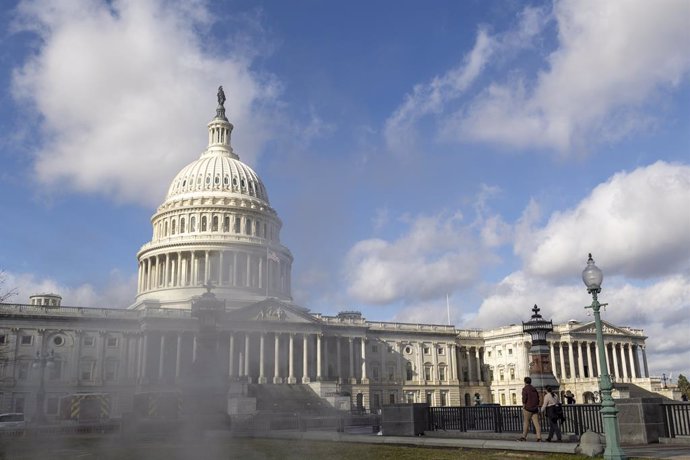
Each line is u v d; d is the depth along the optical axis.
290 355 115.62
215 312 54.72
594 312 24.05
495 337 151.00
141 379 101.38
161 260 133.38
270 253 133.38
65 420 74.38
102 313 108.56
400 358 139.25
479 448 28.12
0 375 99.62
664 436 29.53
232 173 143.25
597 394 135.00
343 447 30.39
